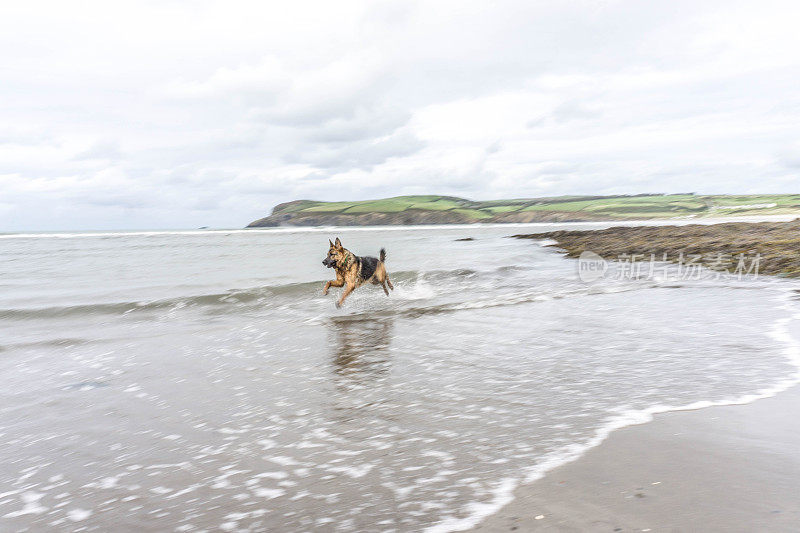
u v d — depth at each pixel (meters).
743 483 2.88
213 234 65.00
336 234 60.97
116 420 4.31
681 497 2.74
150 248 33.12
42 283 14.70
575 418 4.07
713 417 3.94
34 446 3.79
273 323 8.96
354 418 4.26
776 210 120.44
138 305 10.62
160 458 3.55
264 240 45.09
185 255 26.33
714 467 3.10
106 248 33.38
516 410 4.32
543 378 5.25
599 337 7.12
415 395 4.82
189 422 4.24
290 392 5.02
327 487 3.06
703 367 5.41
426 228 95.88
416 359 6.22
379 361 6.18
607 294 11.56
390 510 2.75
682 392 4.60
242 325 8.81
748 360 5.65
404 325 8.51
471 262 20.98
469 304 10.60
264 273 17.36
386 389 5.04
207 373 5.77
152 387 5.25
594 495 2.81
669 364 5.59
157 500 2.96
